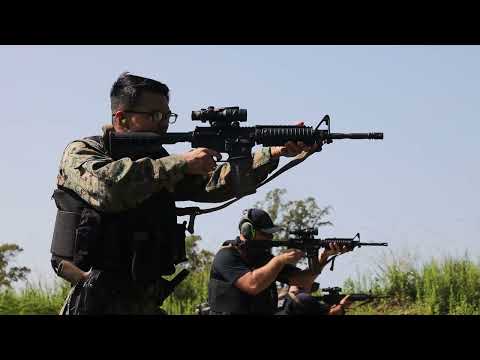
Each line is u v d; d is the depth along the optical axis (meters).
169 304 12.32
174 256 4.55
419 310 11.88
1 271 11.56
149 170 4.18
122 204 4.21
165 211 4.50
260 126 4.68
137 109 4.61
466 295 12.21
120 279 4.39
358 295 9.11
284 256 7.27
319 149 4.70
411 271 12.30
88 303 4.34
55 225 4.41
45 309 11.41
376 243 8.06
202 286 12.83
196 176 4.84
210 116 4.64
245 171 4.64
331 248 8.02
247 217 7.64
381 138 4.66
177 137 4.62
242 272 7.38
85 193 4.25
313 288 8.62
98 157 4.37
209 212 4.83
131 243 4.36
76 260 4.33
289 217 15.09
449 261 12.50
